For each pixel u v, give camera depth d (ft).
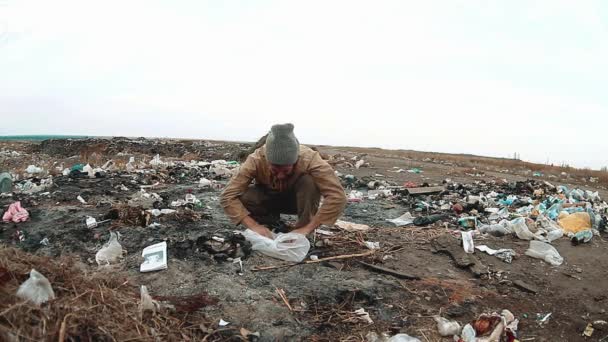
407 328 9.82
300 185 13.16
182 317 9.35
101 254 12.35
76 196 20.71
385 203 23.18
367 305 10.67
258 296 10.57
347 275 12.05
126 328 7.85
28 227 15.25
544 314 11.01
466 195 26.13
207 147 63.72
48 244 13.66
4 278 7.55
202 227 15.38
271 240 12.89
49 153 74.08
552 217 19.43
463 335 9.37
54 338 6.67
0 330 6.26
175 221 15.93
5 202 19.03
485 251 14.62
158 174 29.50
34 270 7.49
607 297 12.00
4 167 49.90
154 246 12.73
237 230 15.15
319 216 12.92
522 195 27.14
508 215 20.03
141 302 8.86
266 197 14.19
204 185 25.98
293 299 10.53
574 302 11.66
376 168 47.65
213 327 9.14
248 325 9.41
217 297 10.41
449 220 18.88
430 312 10.53
